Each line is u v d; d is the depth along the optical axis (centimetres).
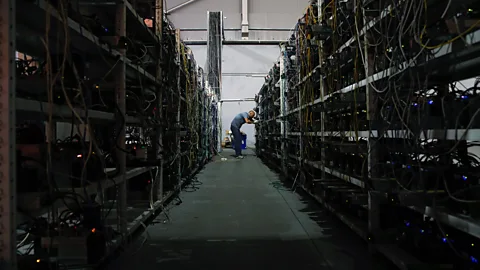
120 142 203
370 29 197
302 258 196
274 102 608
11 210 108
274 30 1050
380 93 190
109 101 205
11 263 107
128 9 217
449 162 168
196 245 220
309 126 365
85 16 190
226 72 1117
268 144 742
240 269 181
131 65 220
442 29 146
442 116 147
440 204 145
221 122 1185
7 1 105
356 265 184
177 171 386
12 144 107
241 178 543
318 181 299
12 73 107
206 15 1037
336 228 256
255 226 263
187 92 464
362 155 231
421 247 159
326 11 299
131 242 223
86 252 155
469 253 142
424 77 166
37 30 159
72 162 160
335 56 267
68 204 162
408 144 159
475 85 154
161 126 301
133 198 293
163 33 326
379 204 199
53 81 129
